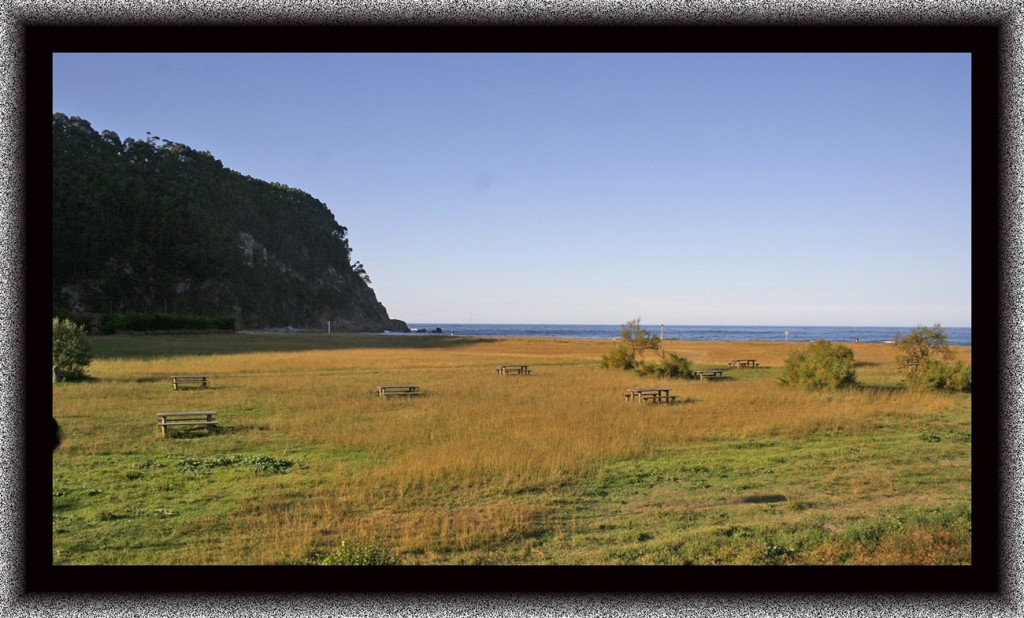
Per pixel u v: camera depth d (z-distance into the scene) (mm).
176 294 153750
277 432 15828
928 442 14562
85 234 145500
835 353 27188
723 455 13289
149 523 8773
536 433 15227
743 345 62719
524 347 62719
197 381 27969
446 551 7652
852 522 8766
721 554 7395
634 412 18891
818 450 13664
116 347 54844
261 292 173125
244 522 8836
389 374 32594
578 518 9117
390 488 10555
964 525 8102
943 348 27938
